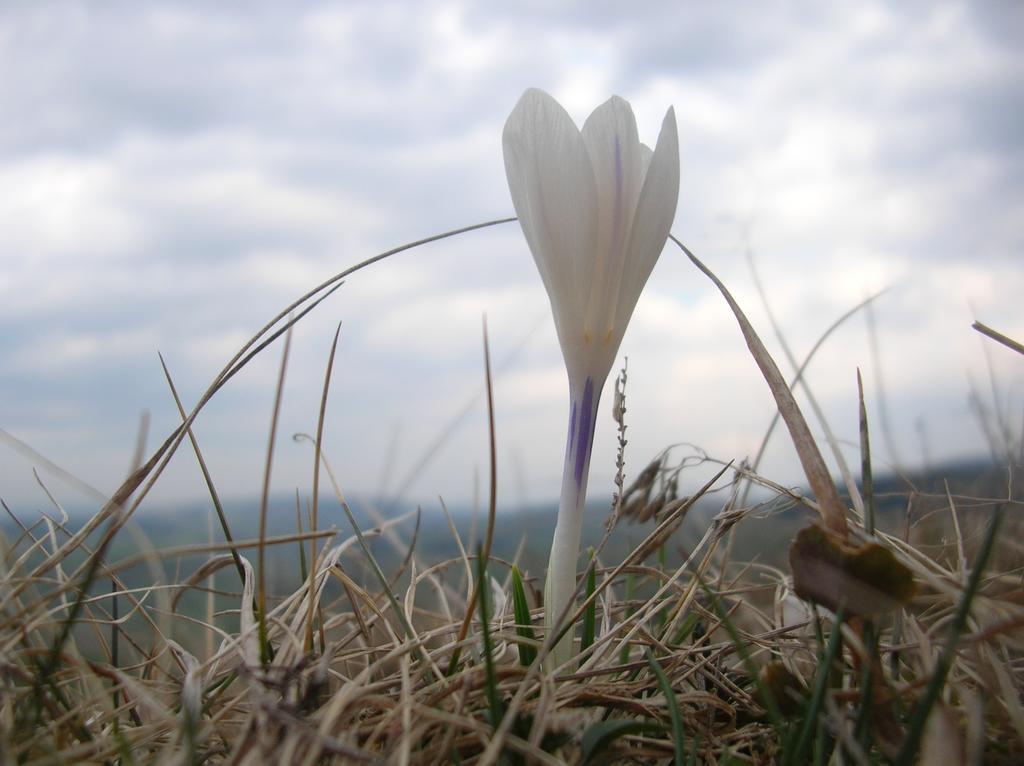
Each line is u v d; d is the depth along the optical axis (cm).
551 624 10
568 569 10
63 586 9
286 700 8
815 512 11
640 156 10
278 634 11
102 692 8
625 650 10
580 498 10
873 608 8
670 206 10
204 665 9
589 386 10
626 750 8
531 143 9
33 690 8
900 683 9
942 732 7
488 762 7
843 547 8
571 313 10
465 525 18
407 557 14
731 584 13
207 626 11
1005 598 10
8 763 7
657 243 10
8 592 10
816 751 7
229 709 9
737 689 10
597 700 9
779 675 9
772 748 9
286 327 10
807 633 11
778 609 12
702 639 11
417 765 8
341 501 11
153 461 10
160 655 10
